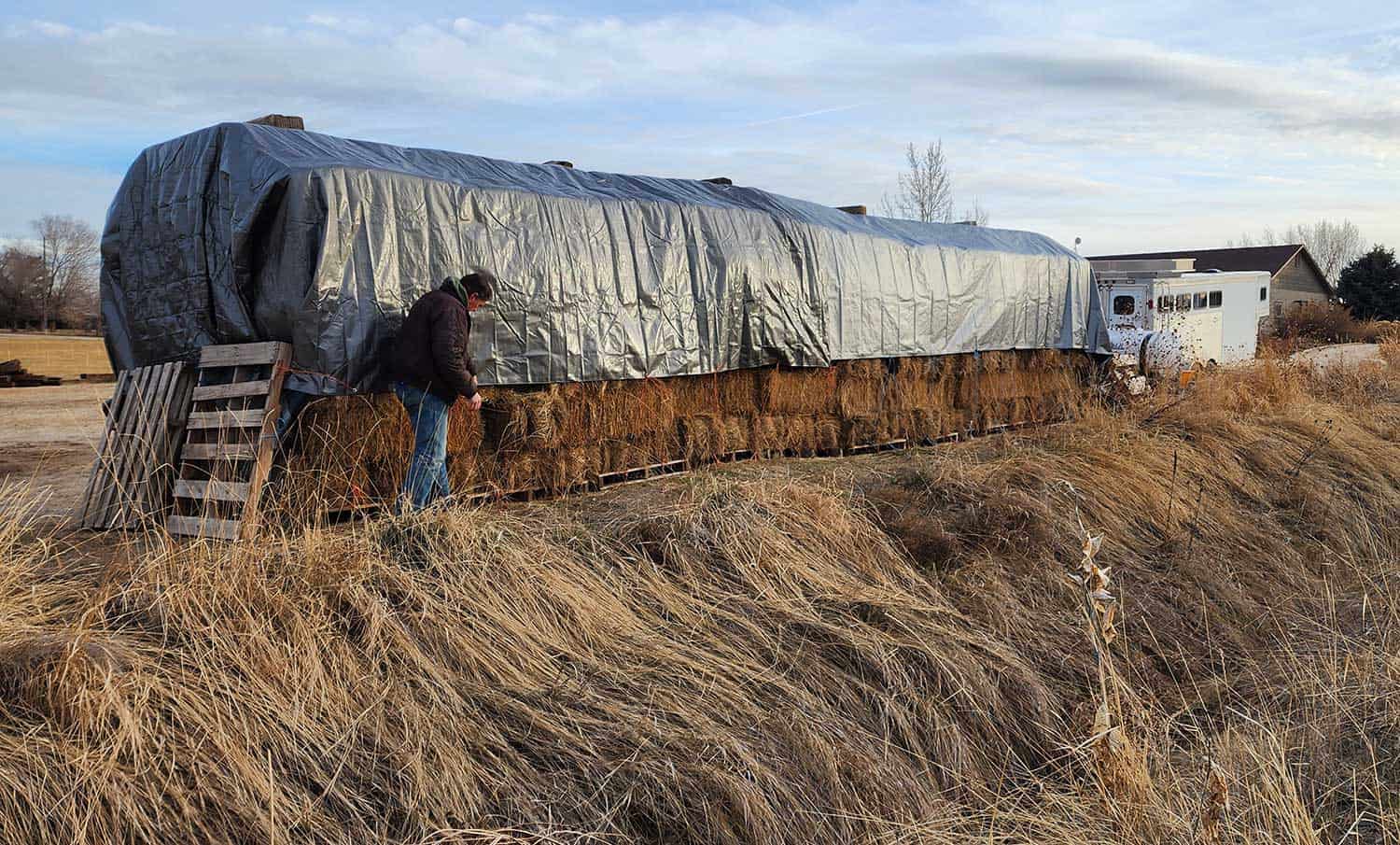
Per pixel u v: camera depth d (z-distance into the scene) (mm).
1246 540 8859
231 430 6137
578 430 7723
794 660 5461
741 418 9258
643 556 6035
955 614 6422
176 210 6828
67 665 3719
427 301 6234
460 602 5012
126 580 4605
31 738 3512
